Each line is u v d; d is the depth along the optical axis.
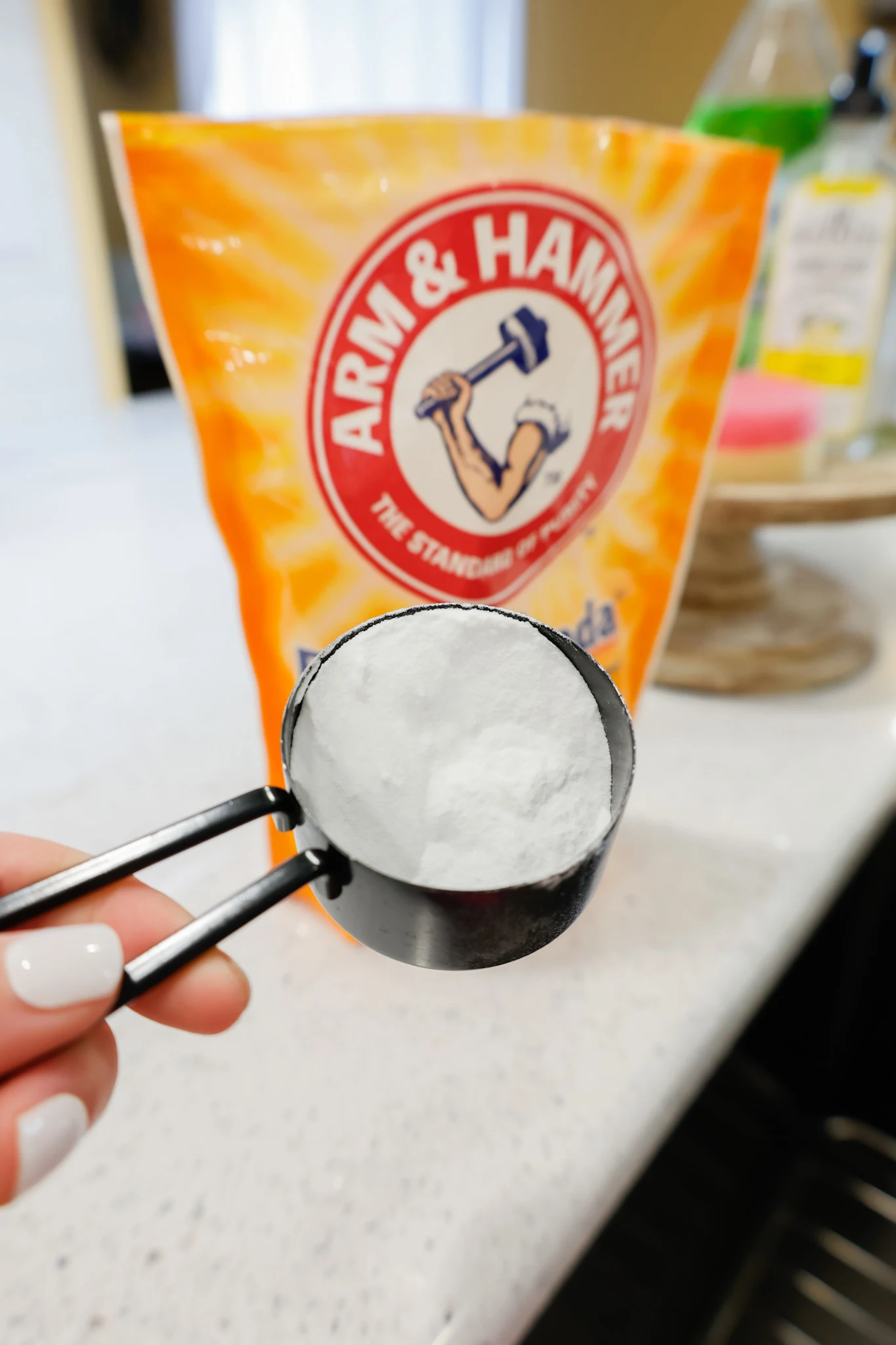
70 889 0.15
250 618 0.24
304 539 0.23
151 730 0.35
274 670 0.24
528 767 0.19
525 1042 0.23
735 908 0.27
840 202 0.43
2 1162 0.15
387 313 0.22
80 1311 0.18
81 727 0.36
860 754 0.33
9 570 0.49
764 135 0.44
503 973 0.25
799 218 0.44
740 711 0.36
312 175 0.21
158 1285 0.19
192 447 0.69
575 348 0.24
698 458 0.28
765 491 0.36
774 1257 0.39
